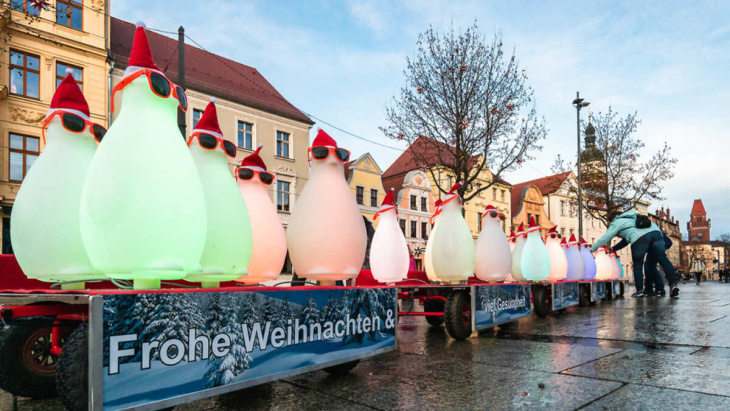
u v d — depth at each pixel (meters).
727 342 5.54
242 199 3.60
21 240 3.04
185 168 2.87
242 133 26.00
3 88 16.98
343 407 3.29
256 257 4.03
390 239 6.00
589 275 12.24
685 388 3.57
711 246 127.94
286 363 3.22
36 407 3.47
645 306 10.90
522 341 6.04
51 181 3.08
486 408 3.20
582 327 7.23
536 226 8.80
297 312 3.35
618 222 14.02
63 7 19.19
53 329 3.51
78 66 19.55
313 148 4.38
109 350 2.26
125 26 24.02
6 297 2.63
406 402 3.38
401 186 36.38
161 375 2.46
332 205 4.21
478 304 6.29
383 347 4.24
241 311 2.94
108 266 2.68
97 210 2.65
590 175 25.22
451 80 15.16
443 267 6.40
